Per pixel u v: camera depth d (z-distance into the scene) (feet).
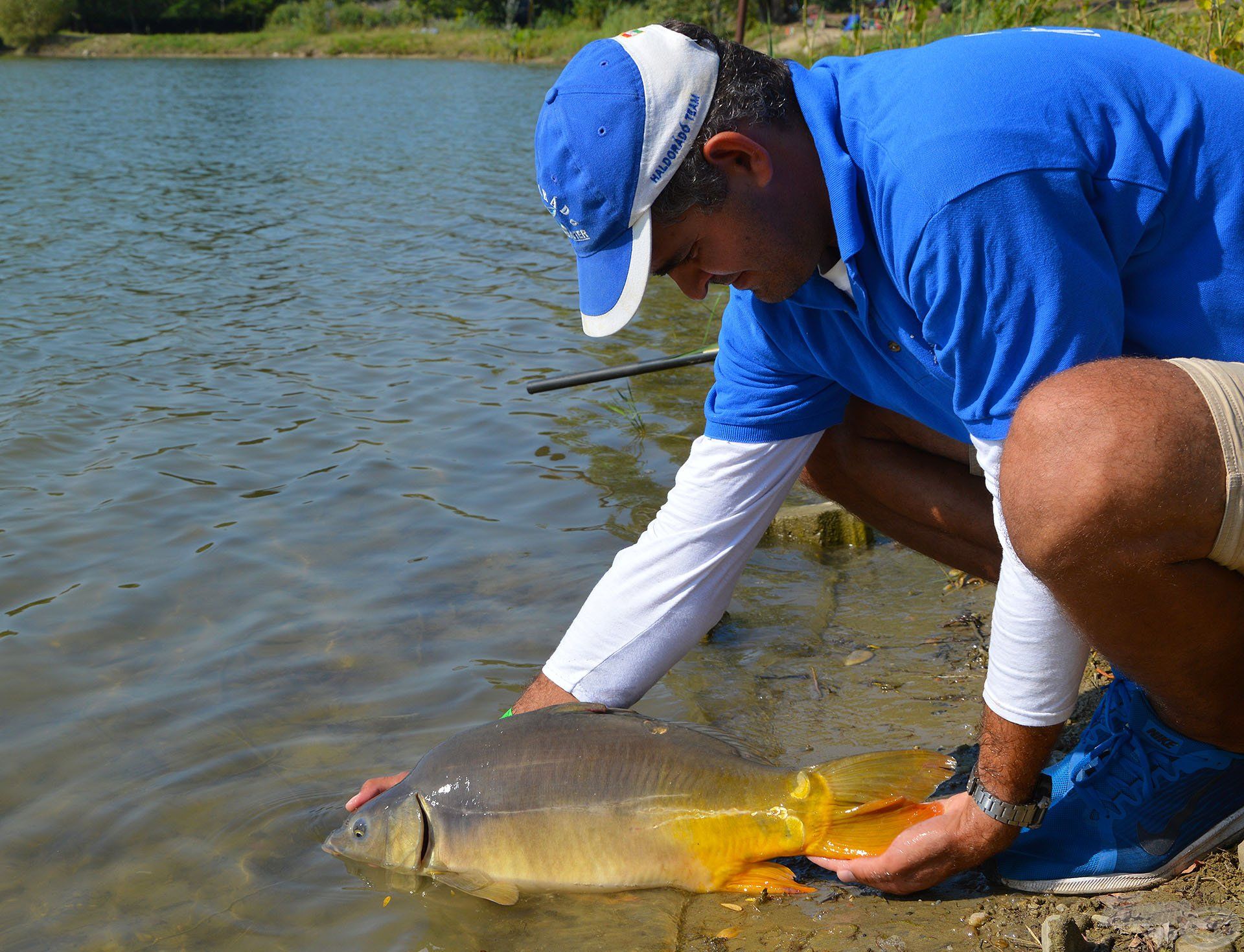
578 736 8.29
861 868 7.50
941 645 11.05
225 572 13.14
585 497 15.01
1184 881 7.05
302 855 8.59
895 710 9.91
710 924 7.56
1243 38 16.30
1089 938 6.75
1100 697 9.24
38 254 32.42
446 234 35.09
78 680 10.96
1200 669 6.36
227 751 9.82
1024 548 6.12
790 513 13.65
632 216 6.66
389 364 21.29
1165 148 6.18
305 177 48.52
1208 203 6.22
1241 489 5.74
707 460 8.51
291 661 11.23
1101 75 6.21
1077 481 5.83
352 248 33.09
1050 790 6.98
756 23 45.11
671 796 7.98
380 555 13.48
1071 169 5.99
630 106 6.51
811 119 6.55
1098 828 7.25
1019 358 6.22
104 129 69.10
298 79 120.26
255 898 8.12
